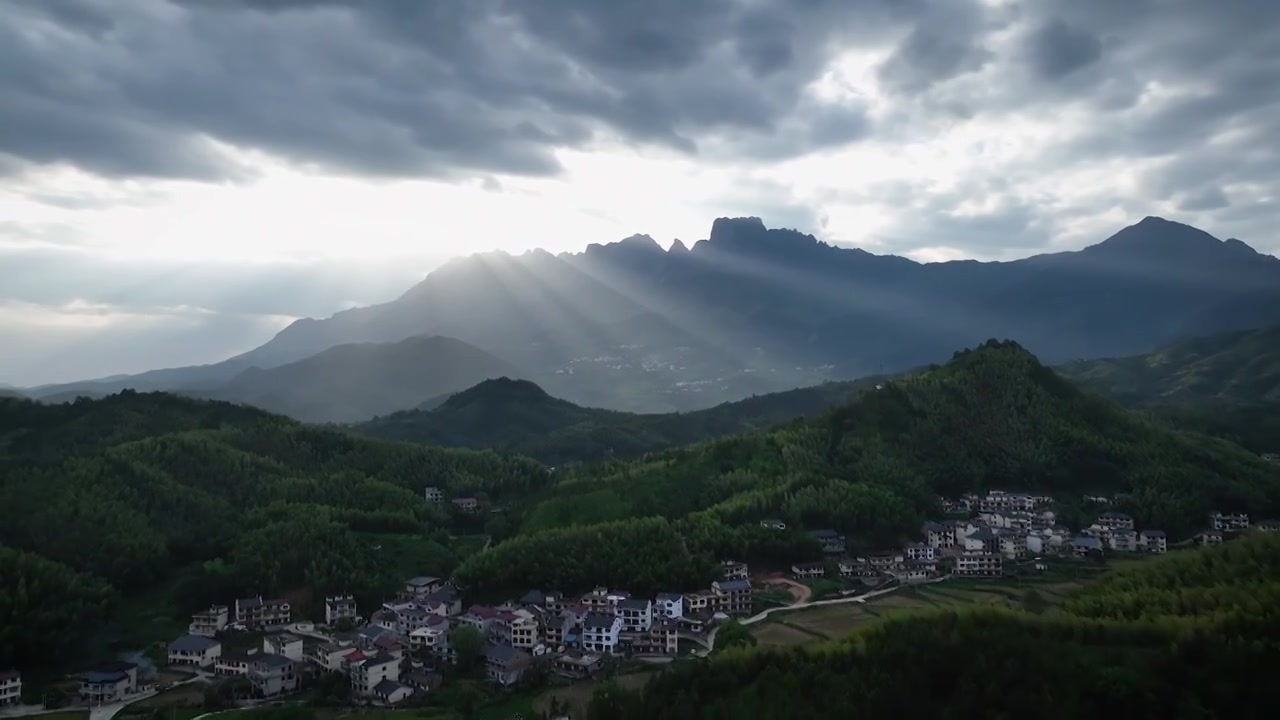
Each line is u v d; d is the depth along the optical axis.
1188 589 173.12
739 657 168.00
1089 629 153.00
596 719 161.50
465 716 177.62
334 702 188.00
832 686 149.00
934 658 149.38
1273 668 133.88
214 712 181.12
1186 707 129.62
